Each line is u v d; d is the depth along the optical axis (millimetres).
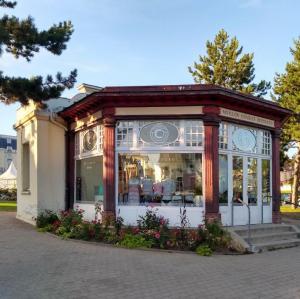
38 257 10953
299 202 37875
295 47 33500
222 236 13000
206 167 14336
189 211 14414
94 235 13578
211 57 36594
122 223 14148
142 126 14930
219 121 14703
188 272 9688
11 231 15641
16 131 21250
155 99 14586
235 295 7898
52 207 17781
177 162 14742
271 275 9680
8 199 39000
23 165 19812
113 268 9844
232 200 15227
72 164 17891
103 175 15109
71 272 9359
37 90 15898
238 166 15680
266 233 15117
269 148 17219
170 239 12641
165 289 8172
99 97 14727
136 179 14867
